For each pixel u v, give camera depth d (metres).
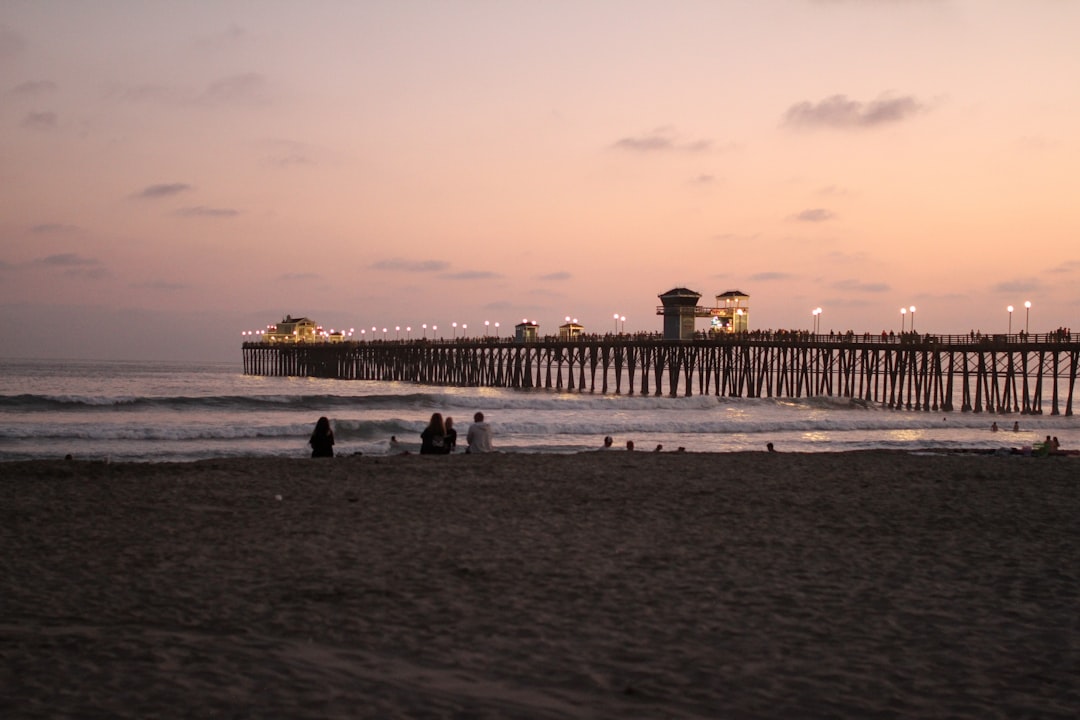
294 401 50.53
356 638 7.41
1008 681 6.57
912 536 11.88
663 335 69.75
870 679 6.59
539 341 84.50
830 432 41.97
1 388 87.62
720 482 16.81
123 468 18.28
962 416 54.75
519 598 8.64
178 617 7.96
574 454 22.30
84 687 6.29
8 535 11.46
